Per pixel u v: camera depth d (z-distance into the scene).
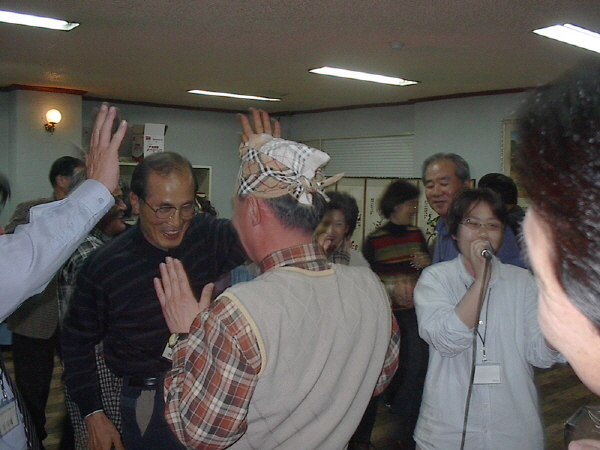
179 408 1.02
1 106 7.38
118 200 2.72
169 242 1.81
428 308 1.78
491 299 1.71
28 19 4.08
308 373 1.04
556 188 0.33
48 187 7.48
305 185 1.11
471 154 7.14
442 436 1.71
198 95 7.84
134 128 8.01
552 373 5.12
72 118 7.57
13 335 3.17
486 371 1.67
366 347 1.16
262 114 1.26
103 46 4.88
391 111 8.38
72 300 1.85
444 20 3.87
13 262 1.21
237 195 1.17
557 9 3.53
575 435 0.63
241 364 0.98
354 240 7.49
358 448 2.22
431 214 6.78
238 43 4.69
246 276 1.99
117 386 2.07
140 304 1.76
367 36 4.36
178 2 3.60
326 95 7.64
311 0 3.49
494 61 5.13
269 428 1.05
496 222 1.76
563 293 0.35
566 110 0.33
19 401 1.46
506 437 1.66
